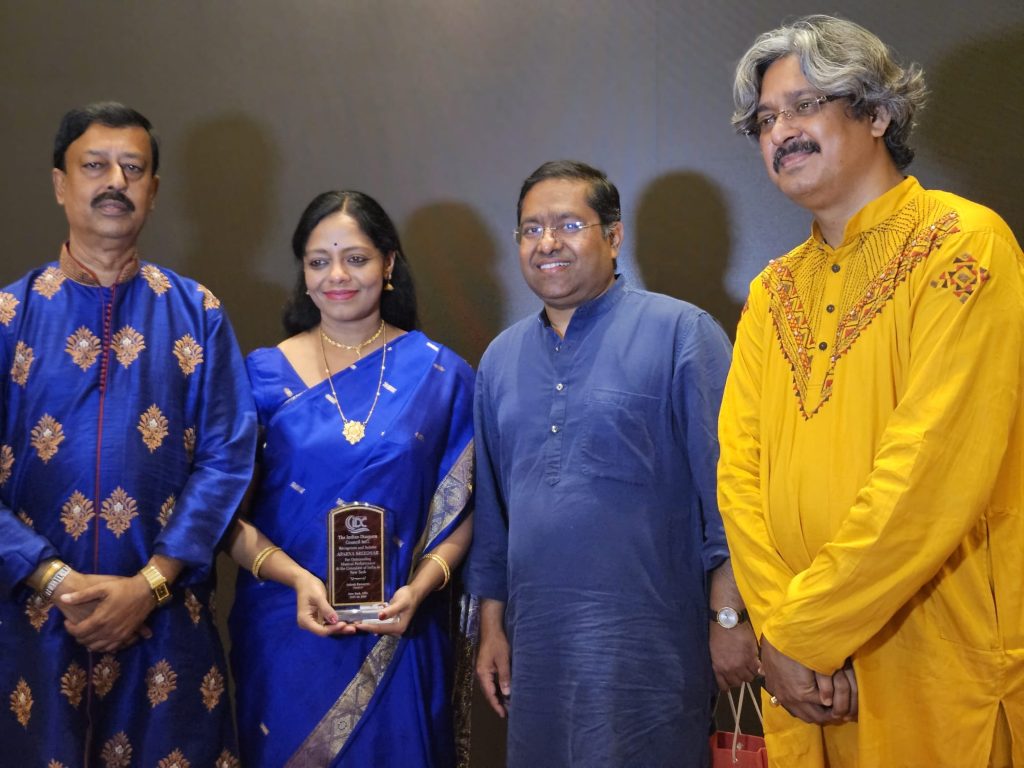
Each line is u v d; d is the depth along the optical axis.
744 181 3.07
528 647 2.41
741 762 2.53
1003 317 1.76
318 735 2.56
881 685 1.88
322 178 3.41
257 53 3.44
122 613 2.38
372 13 3.36
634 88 3.16
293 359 2.80
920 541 1.75
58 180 2.60
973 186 2.88
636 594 2.33
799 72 1.93
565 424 2.43
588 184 2.50
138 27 3.48
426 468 2.70
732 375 2.20
